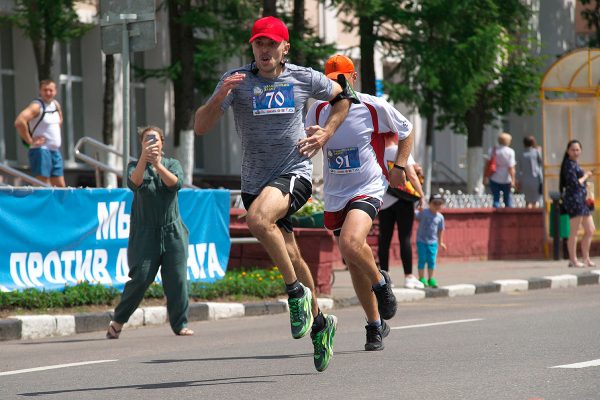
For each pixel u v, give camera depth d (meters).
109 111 54.06
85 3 53.09
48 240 29.02
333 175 19.11
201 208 33.41
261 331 25.64
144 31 30.69
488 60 59.50
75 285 29.44
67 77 57.31
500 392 15.07
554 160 52.25
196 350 21.66
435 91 61.28
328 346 17.25
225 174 66.62
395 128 19.16
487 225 51.47
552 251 53.53
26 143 37.06
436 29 59.00
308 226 34.97
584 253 46.28
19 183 54.50
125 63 30.81
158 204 24.92
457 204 60.75
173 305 25.33
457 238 49.91
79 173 57.25
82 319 26.50
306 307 16.69
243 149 17.42
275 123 17.14
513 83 70.25
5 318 25.75
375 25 58.94
